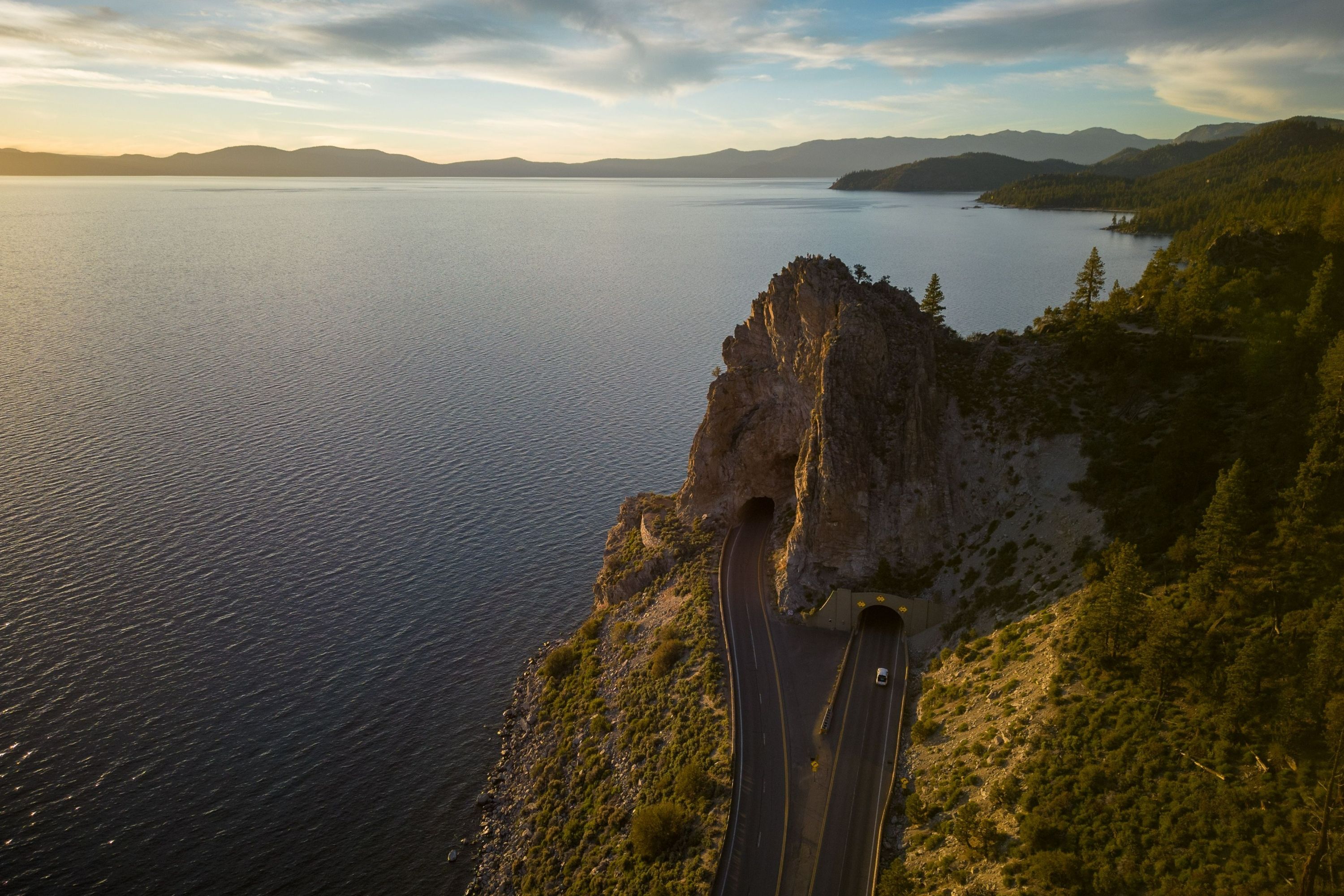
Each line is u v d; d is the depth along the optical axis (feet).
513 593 413.80
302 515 483.10
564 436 629.51
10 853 252.01
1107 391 330.13
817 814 230.07
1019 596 280.72
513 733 317.83
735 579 350.64
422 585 416.46
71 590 392.88
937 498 325.42
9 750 291.79
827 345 343.26
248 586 405.39
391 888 250.37
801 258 389.39
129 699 321.73
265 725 314.14
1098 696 219.20
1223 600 216.54
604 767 278.87
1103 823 184.85
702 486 406.41
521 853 260.42
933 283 422.00
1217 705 197.36
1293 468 245.24
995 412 343.26
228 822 270.05
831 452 323.78
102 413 648.79
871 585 317.63
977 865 192.34
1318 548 213.87
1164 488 267.18
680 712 281.54
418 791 288.10
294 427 630.33
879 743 253.65
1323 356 273.13
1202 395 295.07
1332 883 149.07
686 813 237.45
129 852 256.11
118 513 474.90
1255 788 175.01
